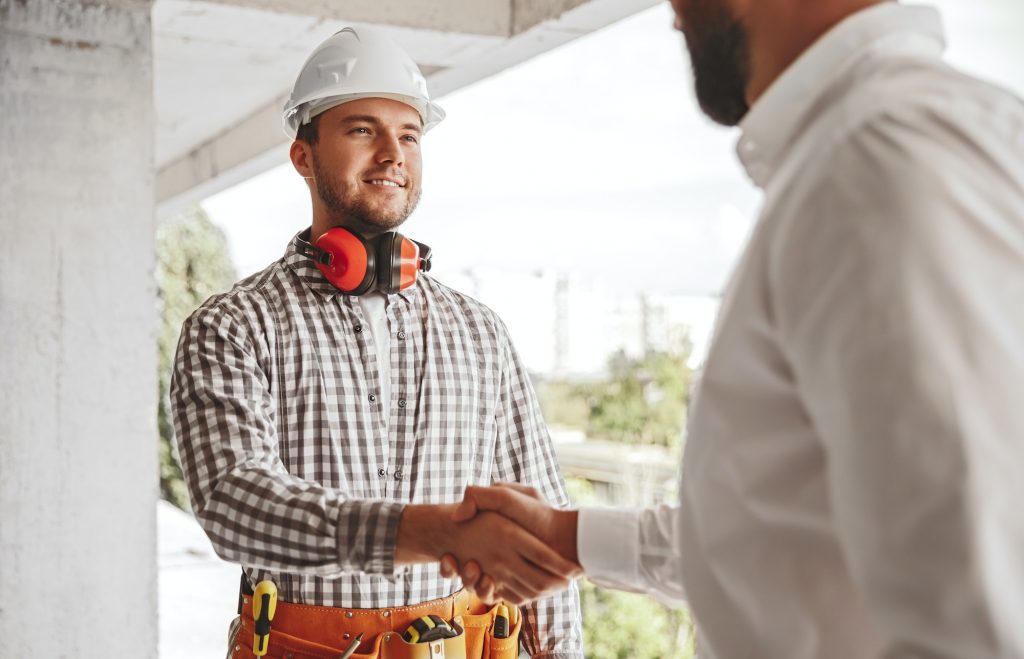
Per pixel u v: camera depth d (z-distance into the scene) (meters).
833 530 0.80
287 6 2.83
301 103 1.80
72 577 2.39
